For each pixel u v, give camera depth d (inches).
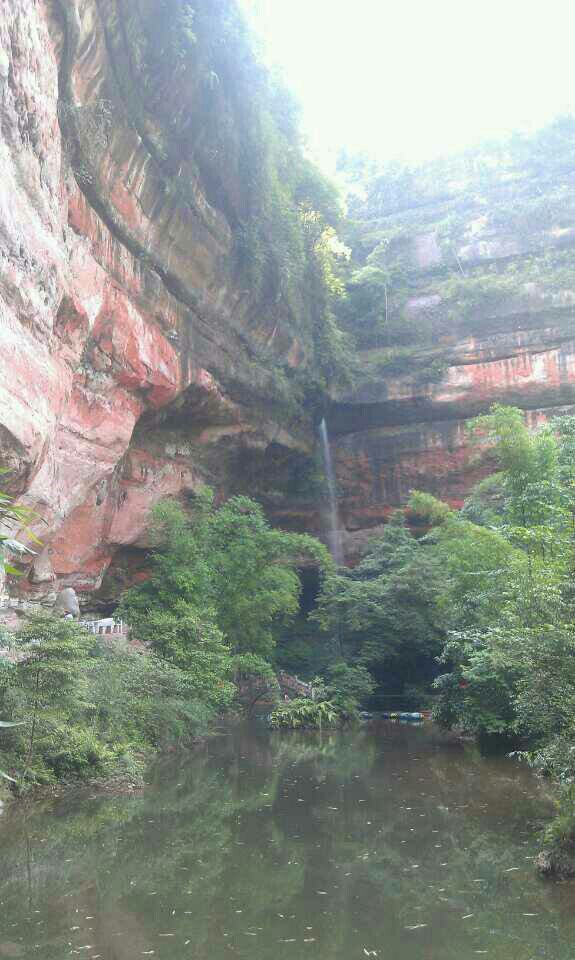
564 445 690.8
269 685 928.3
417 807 378.3
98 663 549.3
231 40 760.3
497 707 600.1
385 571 1059.3
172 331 815.1
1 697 390.6
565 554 394.0
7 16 388.5
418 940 202.5
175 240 789.2
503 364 1215.6
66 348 609.9
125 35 606.2
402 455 1261.1
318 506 1290.6
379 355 1286.9
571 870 256.5
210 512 929.5
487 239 1354.6
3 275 401.4
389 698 1058.1
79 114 589.0
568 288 1207.6
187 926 211.8
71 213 609.3
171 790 426.9
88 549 761.6
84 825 332.8
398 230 1430.9
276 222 995.3
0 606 503.2
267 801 394.9
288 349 1109.1
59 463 627.8
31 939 201.0
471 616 647.8
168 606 768.3
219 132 781.3
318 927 211.9
